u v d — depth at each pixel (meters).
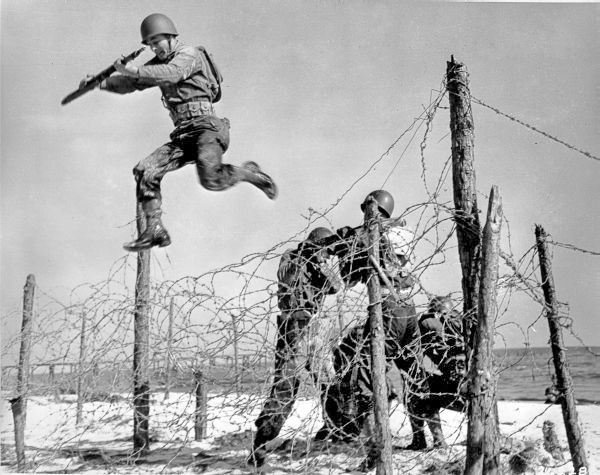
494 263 4.52
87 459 7.04
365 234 5.20
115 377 5.90
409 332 6.14
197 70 6.19
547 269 5.33
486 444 4.46
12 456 7.16
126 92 6.45
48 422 8.80
